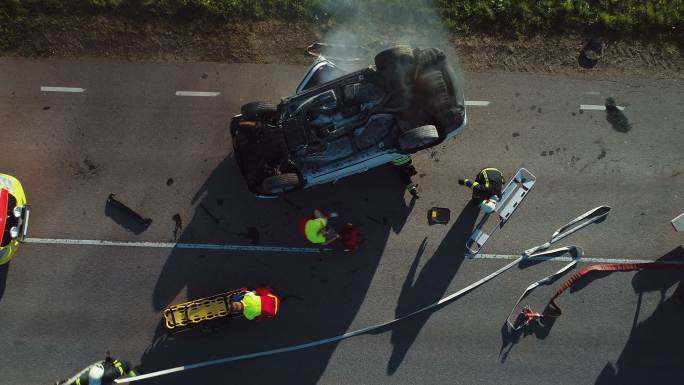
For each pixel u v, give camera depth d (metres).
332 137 7.66
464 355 8.82
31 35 9.20
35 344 8.75
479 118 9.13
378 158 7.84
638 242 8.99
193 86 9.17
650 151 9.09
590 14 9.21
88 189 8.98
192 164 9.05
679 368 8.81
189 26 9.25
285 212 8.99
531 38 9.21
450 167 9.05
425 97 7.61
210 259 8.92
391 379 8.77
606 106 9.17
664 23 9.20
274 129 7.94
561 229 8.95
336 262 8.94
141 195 8.98
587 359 8.83
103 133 9.07
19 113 9.09
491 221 9.00
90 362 8.74
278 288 8.92
